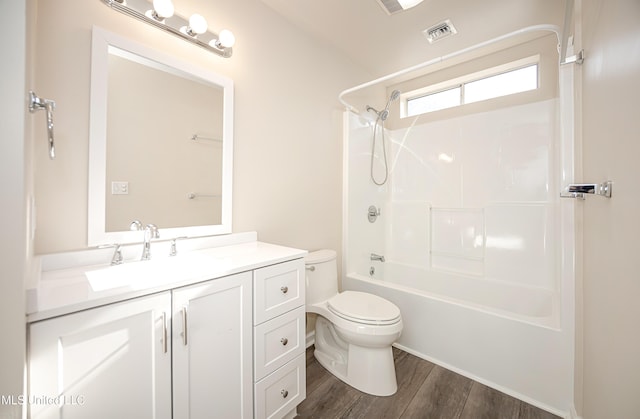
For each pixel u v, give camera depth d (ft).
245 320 3.71
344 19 6.29
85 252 3.50
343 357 5.98
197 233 4.74
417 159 9.10
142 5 3.96
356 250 8.21
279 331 4.19
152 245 4.11
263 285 3.94
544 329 4.73
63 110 3.38
